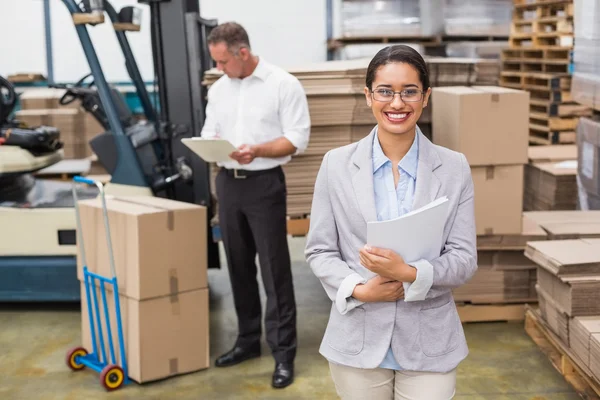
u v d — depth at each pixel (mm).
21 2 10273
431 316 2141
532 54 7250
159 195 5199
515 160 4402
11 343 4660
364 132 4809
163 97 5109
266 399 3834
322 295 5531
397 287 2082
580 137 5059
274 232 3918
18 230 5062
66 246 5062
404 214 2141
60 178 8500
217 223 5051
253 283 4215
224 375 4125
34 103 9078
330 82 4711
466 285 4754
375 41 8102
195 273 4082
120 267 3961
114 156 5047
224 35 3734
